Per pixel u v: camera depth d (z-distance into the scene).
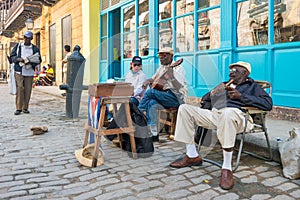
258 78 4.64
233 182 2.49
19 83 6.01
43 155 3.32
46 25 14.48
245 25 4.83
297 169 2.58
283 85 4.30
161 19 6.52
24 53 5.98
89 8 9.26
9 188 2.46
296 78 4.13
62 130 4.56
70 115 5.58
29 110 6.67
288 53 4.21
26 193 2.37
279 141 3.10
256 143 3.24
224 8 5.08
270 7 4.41
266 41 4.54
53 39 13.54
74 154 3.34
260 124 2.99
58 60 12.91
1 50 26.22
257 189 2.43
